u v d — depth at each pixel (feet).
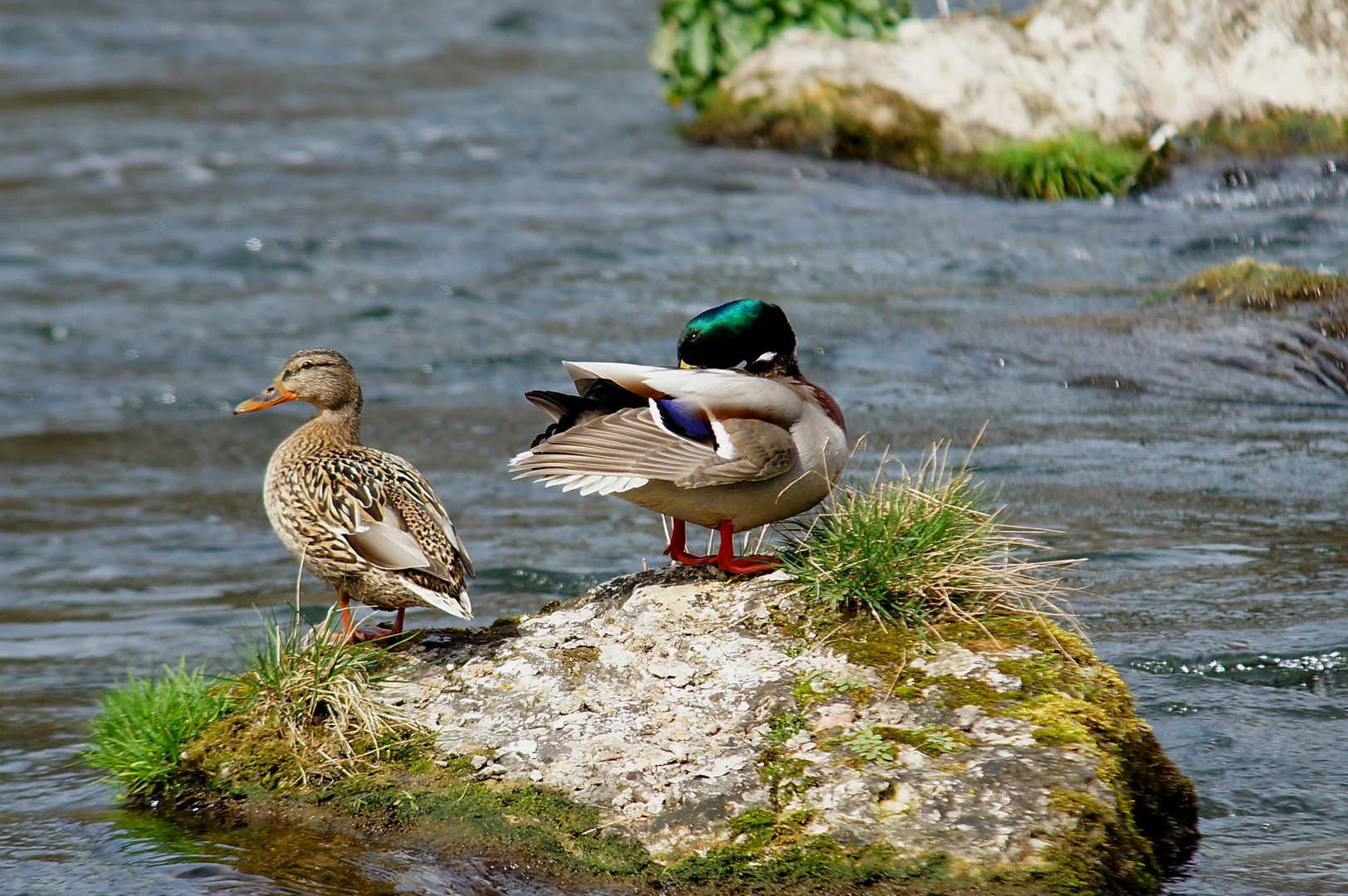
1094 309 61.26
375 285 68.85
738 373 22.70
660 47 103.86
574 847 19.06
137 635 32.09
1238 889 19.01
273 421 52.26
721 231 77.20
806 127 91.20
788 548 24.48
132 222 80.89
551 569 34.99
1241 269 59.62
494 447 47.50
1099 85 88.69
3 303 66.08
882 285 66.90
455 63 144.05
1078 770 19.22
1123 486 40.47
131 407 53.31
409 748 21.27
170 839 20.85
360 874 19.52
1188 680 26.45
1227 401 50.44
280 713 22.24
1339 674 26.43
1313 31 88.99
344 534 23.95
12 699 28.07
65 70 135.85
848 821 18.76
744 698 21.30
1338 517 37.17
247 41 156.46
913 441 45.52
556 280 69.05
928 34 92.58
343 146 101.76
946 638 22.38
